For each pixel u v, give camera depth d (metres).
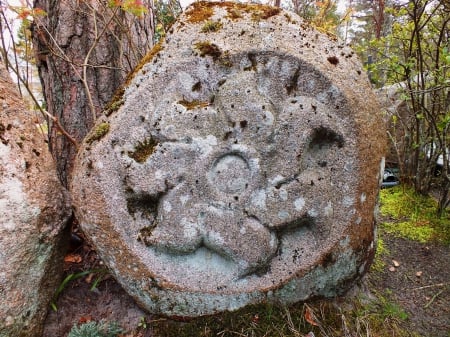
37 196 1.44
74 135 2.28
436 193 3.15
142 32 2.55
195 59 1.47
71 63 2.05
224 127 1.45
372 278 2.06
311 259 1.50
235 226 1.45
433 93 2.49
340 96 1.47
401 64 2.48
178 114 1.45
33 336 1.45
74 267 1.82
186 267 1.51
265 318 1.50
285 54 1.46
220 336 1.47
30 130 1.53
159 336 1.50
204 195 1.46
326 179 1.50
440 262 2.24
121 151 1.47
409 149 3.09
